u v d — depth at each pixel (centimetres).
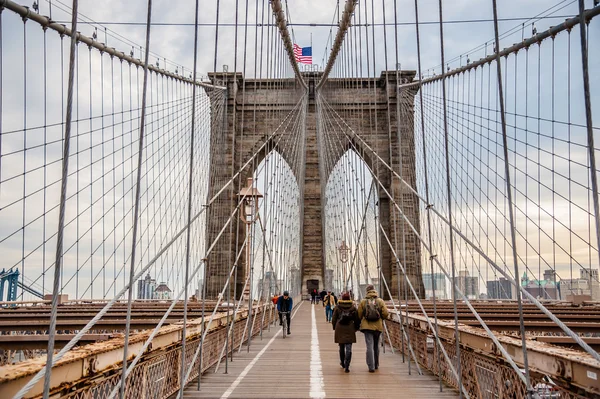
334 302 2261
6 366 344
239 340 1325
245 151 4488
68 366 381
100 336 962
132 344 522
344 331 895
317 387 750
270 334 1667
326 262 4288
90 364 418
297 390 727
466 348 673
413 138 4400
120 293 465
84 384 414
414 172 4297
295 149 4041
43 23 1617
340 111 4447
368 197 2319
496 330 1145
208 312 1497
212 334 988
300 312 3055
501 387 549
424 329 923
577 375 381
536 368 456
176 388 718
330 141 4303
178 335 720
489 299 2630
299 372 892
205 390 730
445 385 765
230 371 907
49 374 322
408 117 4438
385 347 1276
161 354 636
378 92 4506
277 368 940
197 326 836
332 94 4338
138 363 542
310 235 5016
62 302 1964
